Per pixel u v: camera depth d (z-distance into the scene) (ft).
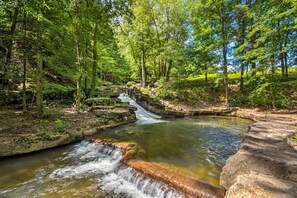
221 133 28.30
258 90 39.81
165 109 47.16
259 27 38.24
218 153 19.35
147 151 19.81
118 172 16.17
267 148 12.42
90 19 33.01
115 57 90.12
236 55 50.67
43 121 25.54
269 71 43.45
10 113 28.50
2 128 21.72
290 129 17.83
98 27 40.16
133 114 40.22
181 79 63.57
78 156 19.99
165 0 60.70
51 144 21.45
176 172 14.44
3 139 19.33
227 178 11.42
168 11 62.80
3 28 29.25
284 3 34.14
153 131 29.58
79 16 29.66
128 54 75.87
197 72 56.90
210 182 12.69
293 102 41.78
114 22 39.24
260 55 40.29
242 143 13.97
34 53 34.81
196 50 54.49
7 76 30.78
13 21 27.27
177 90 57.00
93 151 21.71
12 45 31.78
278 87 45.06
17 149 18.86
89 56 44.60
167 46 60.34
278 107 41.50
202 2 48.44
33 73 33.99
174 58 57.57
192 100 52.90
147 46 69.82
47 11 25.20
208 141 23.94
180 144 22.57
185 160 17.30
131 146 20.71
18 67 32.50
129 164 16.21
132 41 68.13
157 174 13.74
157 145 22.02
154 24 66.08
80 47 37.68
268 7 40.70
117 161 17.94
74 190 13.46
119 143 21.86
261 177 9.00
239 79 57.62
